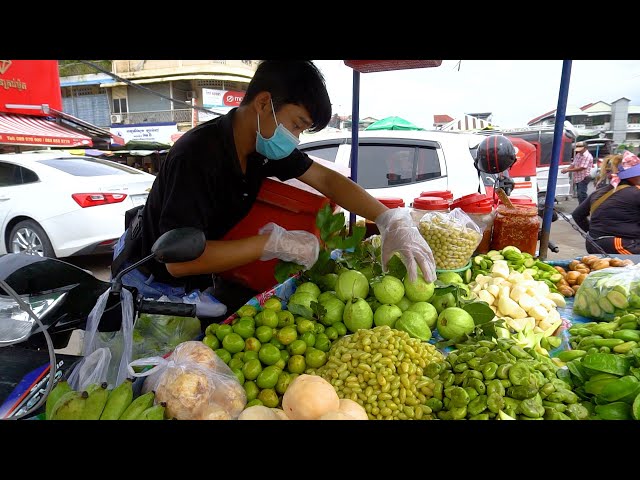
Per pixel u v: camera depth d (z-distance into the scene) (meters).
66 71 22.22
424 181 5.29
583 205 4.61
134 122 22.78
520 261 2.56
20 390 1.24
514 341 1.67
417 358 1.53
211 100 21.53
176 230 1.29
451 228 2.26
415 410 1.40
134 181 6.37
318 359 1.64
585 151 12.41
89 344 1.33
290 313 1.78
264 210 2.28
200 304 1.70
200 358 1.39
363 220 3.14
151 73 21.48
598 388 1.44
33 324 1.32
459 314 1.86
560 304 2.33
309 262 2.07
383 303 1.97
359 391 1.43
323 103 1.79
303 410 1.25
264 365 1.63
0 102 12.77
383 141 5.48
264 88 1.75
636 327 1.84
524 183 6.78
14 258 1.49
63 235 5.88
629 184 4.15
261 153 1.96
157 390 1.26
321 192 2.46
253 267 2.45
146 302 1.44
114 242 5.99
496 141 3.08
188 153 1.77
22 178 6.25
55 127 13.92
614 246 3.97
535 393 1.36
